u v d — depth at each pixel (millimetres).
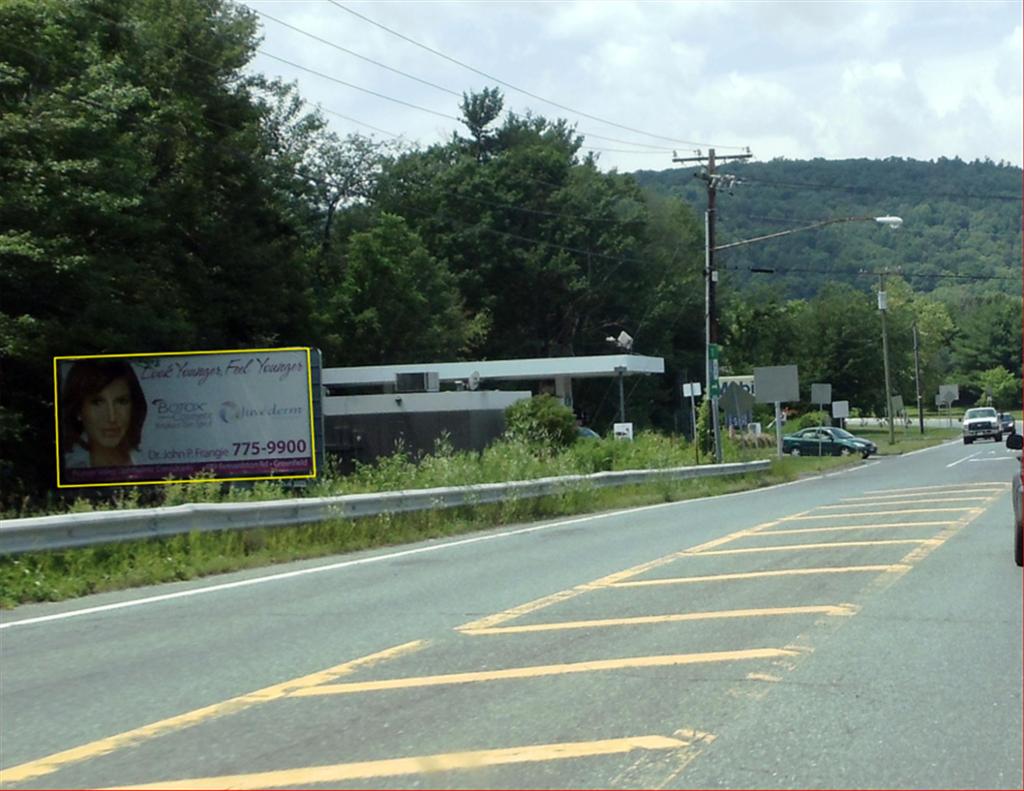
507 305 77188
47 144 27688
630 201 80562
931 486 28094
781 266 160375
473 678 8008
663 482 28328
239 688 7930
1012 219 160500
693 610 10484
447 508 19797
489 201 75000
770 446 59531
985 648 8648
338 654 9000
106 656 9117
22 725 7086
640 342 80812
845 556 14023
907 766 5891
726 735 6477
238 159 40812
